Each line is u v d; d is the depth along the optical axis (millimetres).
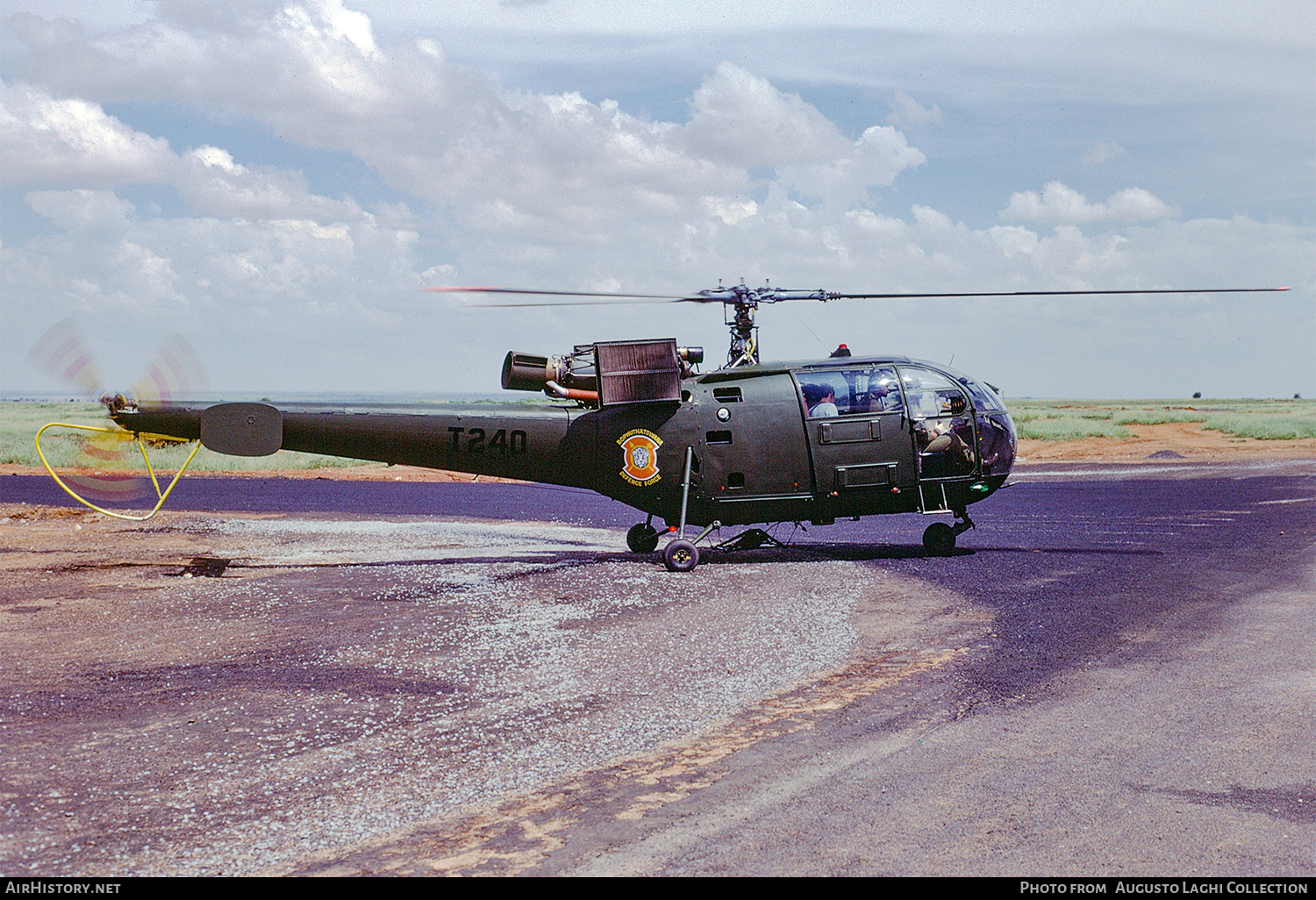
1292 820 4598
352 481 30406
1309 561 12547
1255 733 5836
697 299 12945
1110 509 19562
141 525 18016
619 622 9266
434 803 4938
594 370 13328
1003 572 11984
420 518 19656
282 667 7672
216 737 5980
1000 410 13492
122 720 6316
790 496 13039
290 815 4789
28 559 13672
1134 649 7977
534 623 9242
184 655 8062
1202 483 25469
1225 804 4793
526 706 6570
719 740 5844
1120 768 5305
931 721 6172
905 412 13062
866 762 5441
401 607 10109
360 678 7320
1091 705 6457
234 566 13125
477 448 13391
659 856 4301
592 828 4609
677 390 12891
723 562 13227
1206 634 8469
